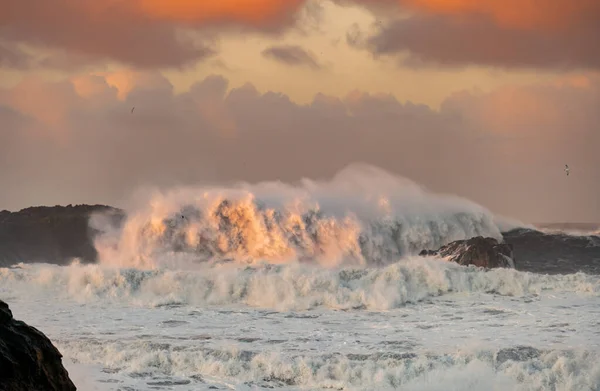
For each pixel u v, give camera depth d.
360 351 92.19
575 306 114.62
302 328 105.06
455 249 158.38
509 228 183.75
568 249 175.12
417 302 119.88
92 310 117.25
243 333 102.12
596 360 85.75
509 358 88.56
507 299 120.25
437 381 84.19
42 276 130.50
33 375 61.12
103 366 88.69
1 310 62.59
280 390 83.25
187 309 118.19
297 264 139.62
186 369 88.00
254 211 168.38
